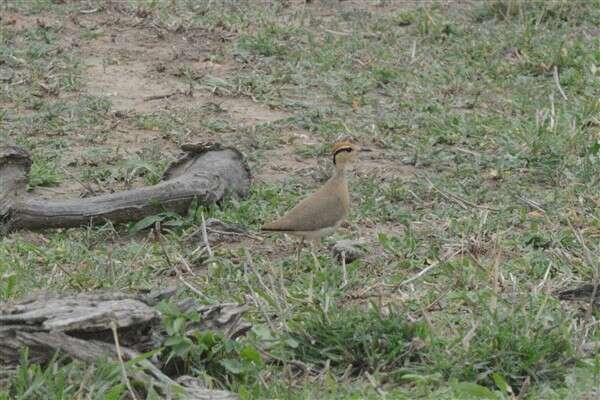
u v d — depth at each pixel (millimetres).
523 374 9125
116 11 21844
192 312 8977
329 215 11523
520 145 15742
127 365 8430
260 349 9336
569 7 21641
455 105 17812
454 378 8922
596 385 8953
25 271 11312
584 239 12391
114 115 17047
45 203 12773
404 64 19609
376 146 16172
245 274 11297
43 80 18359
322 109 17453
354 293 11086
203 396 8492
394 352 9258
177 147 16000
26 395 8039
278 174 15070
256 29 21219
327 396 8766
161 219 12984
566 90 18203
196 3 22297
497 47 20109
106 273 11406
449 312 10547
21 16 21484
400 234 12945
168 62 19641
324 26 21578
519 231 12938
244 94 18219
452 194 14008
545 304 10211
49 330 8438
